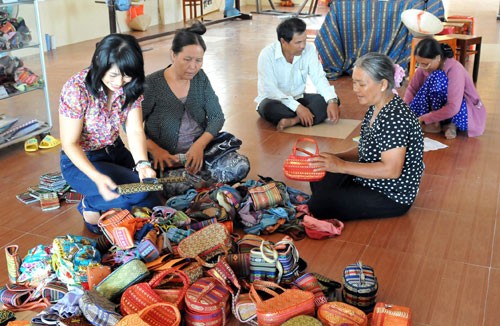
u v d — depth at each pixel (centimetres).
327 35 708
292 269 243
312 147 433
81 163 270
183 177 295
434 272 266
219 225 268
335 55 709
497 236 298
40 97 476
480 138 446
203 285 230
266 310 213
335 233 296
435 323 230
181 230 270
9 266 255
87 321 217
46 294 240
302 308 217
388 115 285
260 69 486
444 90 441
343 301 238
